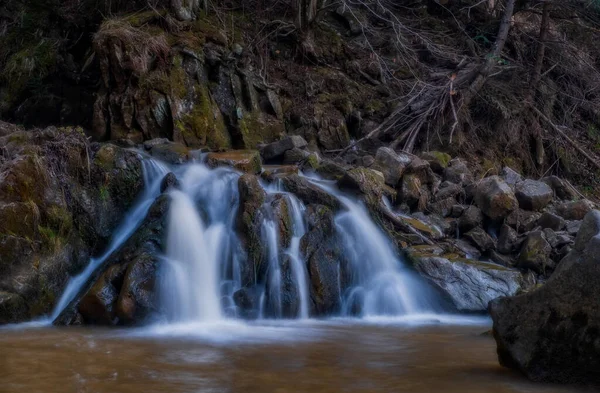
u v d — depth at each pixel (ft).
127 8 37.96
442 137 40.91
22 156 22.47
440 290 24.53
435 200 32.63
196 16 37.76
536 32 50.03
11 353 15.01
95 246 23.82
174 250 22.11
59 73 37.40
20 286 20.77
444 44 48.42
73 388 11.73
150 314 19.90
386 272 25.68
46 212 22.41
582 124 48.98
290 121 39.27
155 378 12.54
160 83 33.45
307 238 23.84
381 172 31.24
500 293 24.25
